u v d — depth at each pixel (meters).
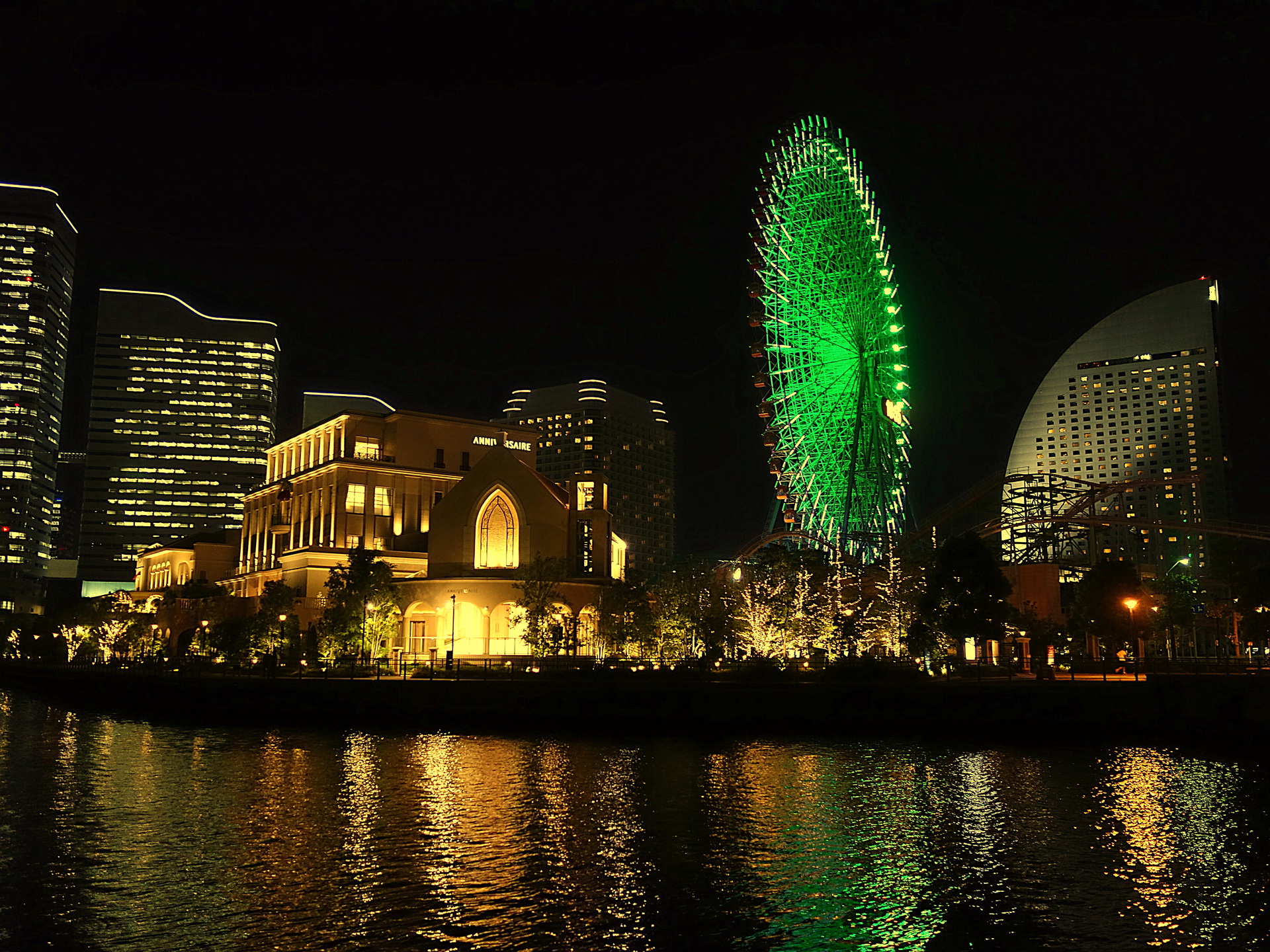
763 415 138.00
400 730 89.38
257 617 137.62
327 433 190.88
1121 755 73.00
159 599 192.38
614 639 124.81
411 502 177.25
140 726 96.81
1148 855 43.88
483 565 143.62
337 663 123.75
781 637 113.50
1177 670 109.25
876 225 132.00
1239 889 38.75
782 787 59.41
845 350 131.75
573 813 52.06
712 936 33.41
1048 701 83.44
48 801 55.50
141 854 43.47
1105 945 32.81
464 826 49.03
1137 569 148.75
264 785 60.50
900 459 132.88
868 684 90.88
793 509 138.00
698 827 48.91
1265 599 139.50
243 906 35.97
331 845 45.16
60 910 35.53
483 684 93.44
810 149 139.38
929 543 149.75
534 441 194.50
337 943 32.31
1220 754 73.19
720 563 134.38
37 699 137.88
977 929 34.28
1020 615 127.31
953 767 67.19
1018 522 154.75
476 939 32.78
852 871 41.19
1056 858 43.47
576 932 33.59
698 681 93.25
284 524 190.38
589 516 145.75
